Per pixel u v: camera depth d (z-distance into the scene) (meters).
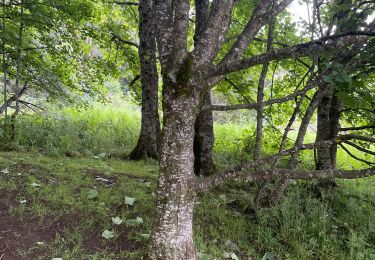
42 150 6.95
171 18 3.04
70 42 8.38
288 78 7.78
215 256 3.57
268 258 3.72
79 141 8.02
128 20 9.91
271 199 4.69
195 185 3.06
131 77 11.06
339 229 4.58
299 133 4.49
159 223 3.04
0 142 6.70
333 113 5.87
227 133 11.06
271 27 4.88
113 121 11.22
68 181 4.88
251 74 8.84
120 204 4.38
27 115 8.84
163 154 3.01
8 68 7.95
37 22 6.94
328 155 5.68
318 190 5.57
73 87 9.07
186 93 2.88
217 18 2.86
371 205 5.51
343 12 4.46
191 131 3.00
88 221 3.89
